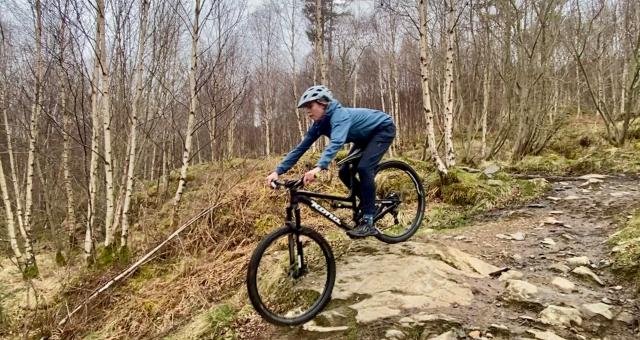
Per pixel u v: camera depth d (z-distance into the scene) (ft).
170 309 19.11
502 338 10.12
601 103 40.42
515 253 15.94
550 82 47.93
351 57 83.56
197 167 55.67
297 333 11.76
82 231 42.09
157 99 38.70
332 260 12.31
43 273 30.53
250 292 10.73
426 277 12.86
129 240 29.12
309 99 11.64
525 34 41.63
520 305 11.68
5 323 22.34
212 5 28.40
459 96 50.96
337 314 11.78
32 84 37.09
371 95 104.94
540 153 43.16
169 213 33.76
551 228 18.44
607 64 72.54
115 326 19.29
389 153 74.18
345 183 13.48
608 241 15.81
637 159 30.60
